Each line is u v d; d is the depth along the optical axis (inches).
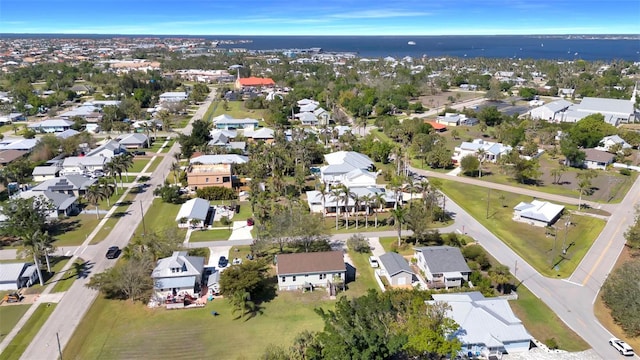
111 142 6151.6
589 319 2600.9
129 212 4217.5
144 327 2556.6
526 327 2532.0
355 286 2994.6
